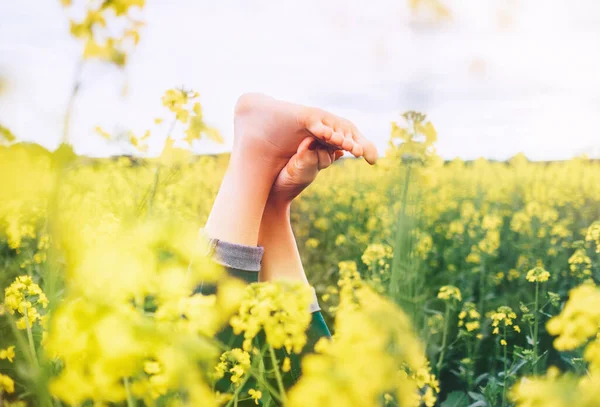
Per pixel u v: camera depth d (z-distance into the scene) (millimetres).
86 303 740
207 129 2070
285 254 1684
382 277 3215
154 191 1971
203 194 5770
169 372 737
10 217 2738
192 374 769
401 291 2432
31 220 3229
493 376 2594
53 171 892
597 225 3893
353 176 8969
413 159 2221
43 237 2926
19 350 1607
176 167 2121
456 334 3080
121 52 938
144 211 2025
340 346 819
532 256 4523
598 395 754
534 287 4000
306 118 1429
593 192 8438
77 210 2723
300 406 762
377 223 5473
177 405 890
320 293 4047
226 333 1379
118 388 744
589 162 9602
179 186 4734
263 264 1672
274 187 1612
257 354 1360
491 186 8859
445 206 7141
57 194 899
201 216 5344
